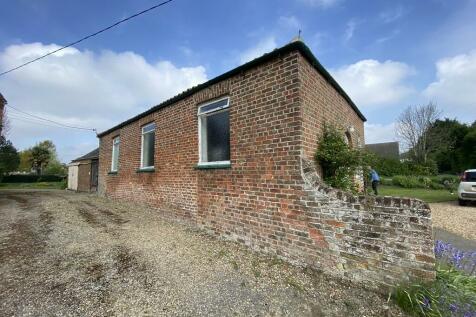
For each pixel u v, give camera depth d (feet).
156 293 11.02
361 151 17.42
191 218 21.98
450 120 117.19
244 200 17.21
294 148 14.57
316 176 13.62
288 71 15.19
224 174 18.88
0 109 67.77
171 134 25.48
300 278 12.50
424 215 10.29
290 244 14.40
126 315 9.45
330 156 16.12
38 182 110.32
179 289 11.37
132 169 33.19
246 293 11.12
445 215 30.40
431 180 71.46
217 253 15.74
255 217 16.42
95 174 60.13
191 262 14.32
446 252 12.84
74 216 26.50
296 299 10.69
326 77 18.78
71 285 11.60
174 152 24.85
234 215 17.88
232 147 18.35
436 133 105.09
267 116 16.12
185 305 10.16
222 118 20.16
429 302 9.62
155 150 27.99
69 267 13.52
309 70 16.25
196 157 21.91
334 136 17.29
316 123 16.65
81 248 16.38
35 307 9.85
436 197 49.19
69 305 10.02
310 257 13.47
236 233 17.63
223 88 19.45
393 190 64.64
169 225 22.59
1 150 87.45
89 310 9.70
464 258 13.10
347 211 12.22
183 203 23.09
